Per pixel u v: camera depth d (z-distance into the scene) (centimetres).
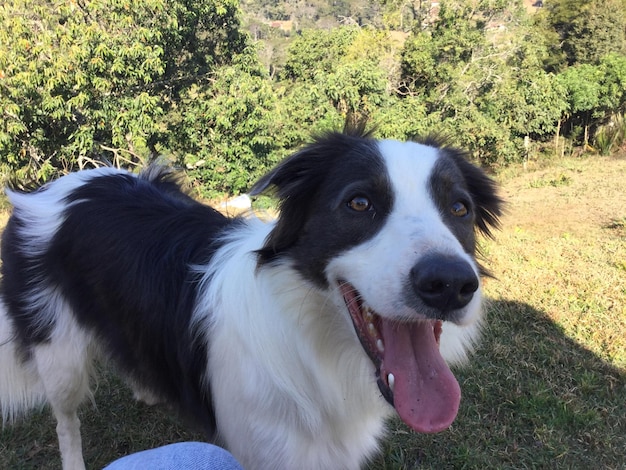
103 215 43
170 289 39
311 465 35
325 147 34
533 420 55
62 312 44
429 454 51
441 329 33
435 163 33
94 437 54
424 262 26
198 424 41
